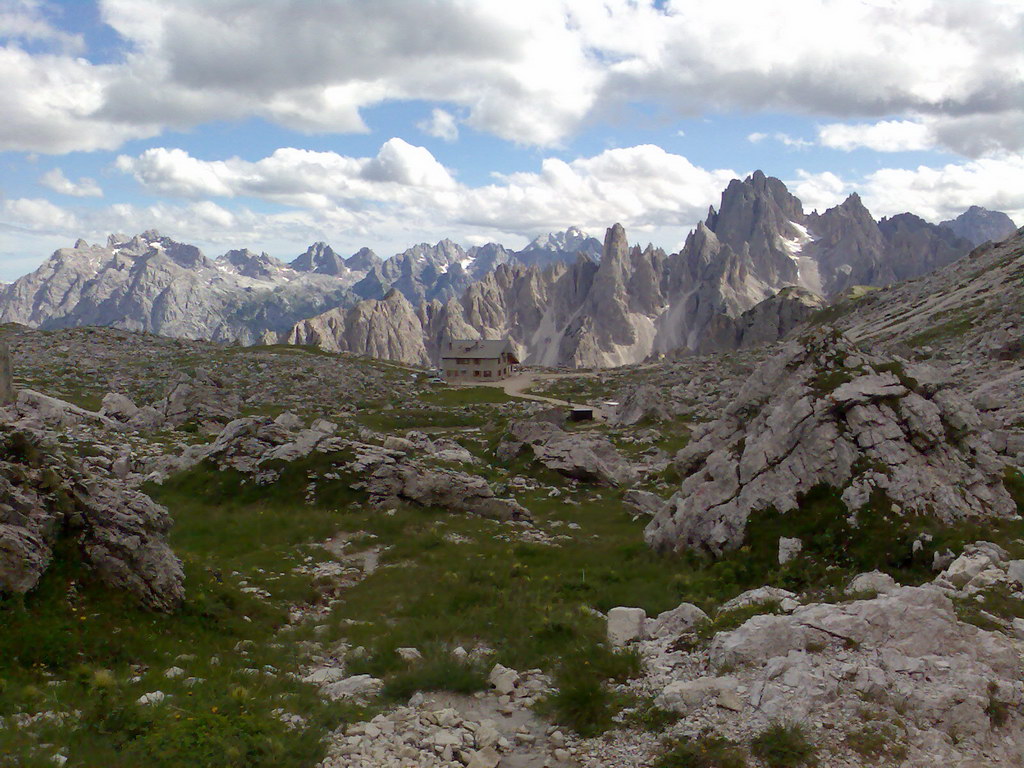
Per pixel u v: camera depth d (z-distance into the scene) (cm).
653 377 12212
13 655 1408
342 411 8725
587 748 1179
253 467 3700
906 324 11800
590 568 2538
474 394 11200
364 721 1268
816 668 1297
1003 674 1307
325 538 2952
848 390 2639
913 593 1519
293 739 1141
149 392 8575
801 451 2556
